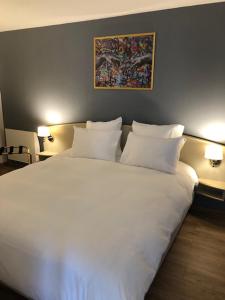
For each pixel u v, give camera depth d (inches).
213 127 110.0
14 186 80.9
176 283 71.4
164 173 97.4
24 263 54.1
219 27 100.1
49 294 51.6
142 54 117.6
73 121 146.2
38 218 60.7
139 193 76.9
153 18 111.6
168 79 115.2
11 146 161.9
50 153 149.7
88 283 46.3
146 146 103.8
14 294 65.8
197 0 99.1
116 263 47.4
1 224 59.1
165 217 66.5
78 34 131.0
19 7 108.0
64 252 50.4
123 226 58.1
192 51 107.3
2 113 174.4
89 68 133.0
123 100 128.3
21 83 159.0
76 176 91.8
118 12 114.7
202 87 108.7
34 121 161.8
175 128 111.1
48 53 143.1
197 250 86.2
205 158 108.7
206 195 107.8
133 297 45.1
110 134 116.1
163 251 59.2
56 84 145.9
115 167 103.0
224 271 76.5
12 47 154.6
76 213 63.2
